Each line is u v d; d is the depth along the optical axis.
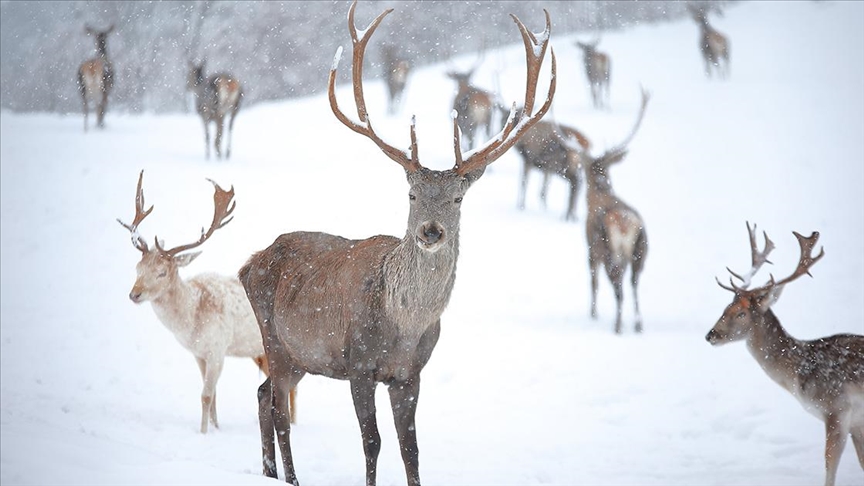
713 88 85.19
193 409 29.17
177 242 53.06
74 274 50.44
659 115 77.81
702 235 50.34
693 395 28.42
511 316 39.53
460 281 45.31
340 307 18.97
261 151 76.25
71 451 18.11
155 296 26.86
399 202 58.91
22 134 86.00
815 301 37.81
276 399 20.86
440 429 26.55
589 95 88.62
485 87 94.06
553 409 28.00
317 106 95.75
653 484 21.23
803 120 70.81
